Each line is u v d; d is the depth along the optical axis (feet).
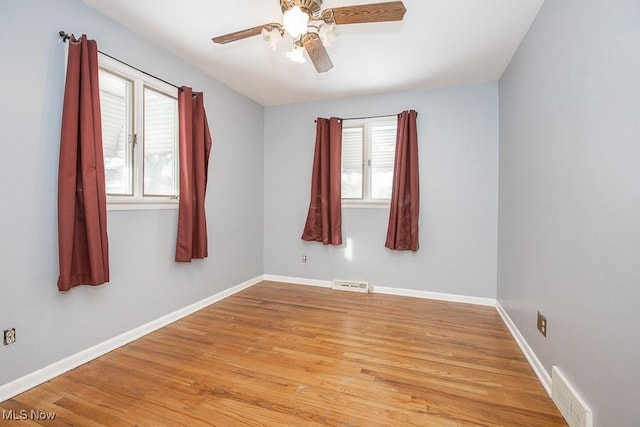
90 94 6.28
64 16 6.16
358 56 8.84
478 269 10.86
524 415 5.06
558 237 5.51
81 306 6.59
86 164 6.19
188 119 8.89
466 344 7.63
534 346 6.61
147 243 8.18
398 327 8.67
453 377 6.14
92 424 4.77
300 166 13.30
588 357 4.45
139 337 7.91
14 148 5.48
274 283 13.43
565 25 5.32
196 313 9.73
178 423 4.81
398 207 11.29
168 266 8.86
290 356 6.97
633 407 3.53
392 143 11.98
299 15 5.21
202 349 7.29
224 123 11.13
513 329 8.21
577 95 4.88
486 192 10.72
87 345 6.70
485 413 5.08
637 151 3.49
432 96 11.30
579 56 4.82
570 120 5.11
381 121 12.00
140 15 7.00
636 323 3.49
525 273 7.35
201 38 8.01
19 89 5.52
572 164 5.03
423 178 11.44
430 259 11.43
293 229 13.47
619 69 3.82
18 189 5.55
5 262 5.38
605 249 4.09
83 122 6.17
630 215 3.60
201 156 9.37
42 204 5.90
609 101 4.03
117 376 6.11
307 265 13.26
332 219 12.31
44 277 5.94
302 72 10.06
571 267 5.01
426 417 4.98
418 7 6.56
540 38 6.51
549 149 5.96
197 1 6.48
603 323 4.11
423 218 11.46
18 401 5.31
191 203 9.02
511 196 8.77
